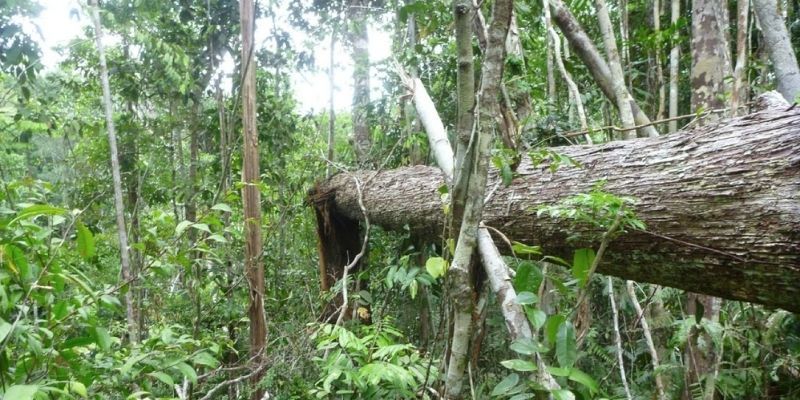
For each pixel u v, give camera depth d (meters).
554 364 1.62
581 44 3.59
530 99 4.01
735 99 2.83
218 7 6.30
